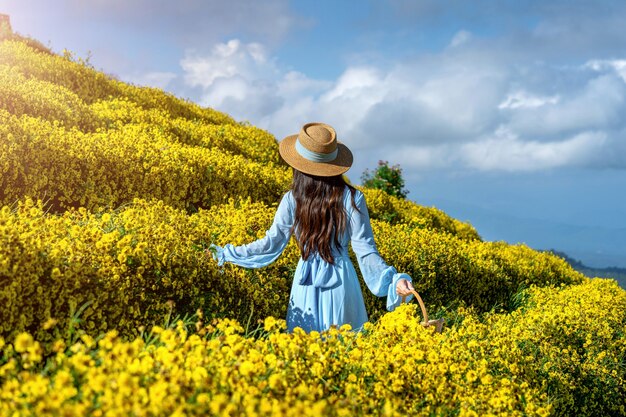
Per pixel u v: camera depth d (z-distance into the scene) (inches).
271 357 123.3
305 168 155.6
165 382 96.7
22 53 542.9
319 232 156.9
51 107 391.2
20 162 264.4
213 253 200.1
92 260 165.5
